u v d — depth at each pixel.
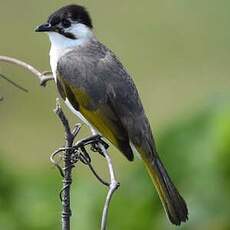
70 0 24.28
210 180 13.30
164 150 13.60
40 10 24.22
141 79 22.23
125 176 13.68
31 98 21.55
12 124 21.09
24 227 13.15
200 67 22.62
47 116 21.22
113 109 12.05
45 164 18.61
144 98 21.44
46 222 13.17
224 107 13.77
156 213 13.16
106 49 12.59
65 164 10.00
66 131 10.06
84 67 12.27
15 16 24.11
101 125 12.08
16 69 22.28
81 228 13.00
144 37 23.53
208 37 23.53
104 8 24.06
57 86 12.49
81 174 18.31
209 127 13.58
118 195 13.24
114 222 13.09
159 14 24.02
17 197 13.38
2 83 21.62
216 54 23.09
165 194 11.28
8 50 23.28
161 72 22.45
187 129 13.62
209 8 24.02
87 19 12.70
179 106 21.17
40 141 20.53
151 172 11.61
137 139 11.92
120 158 19.03
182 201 11.17
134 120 12.03
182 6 24.12
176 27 23.75
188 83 21.95
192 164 13.42
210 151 13.36
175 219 11.09
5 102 21.50
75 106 12.30
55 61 12.57
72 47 12.57
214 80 22.12
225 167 13.25
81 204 13.09
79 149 10.97
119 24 23.83
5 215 13.22
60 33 12.61
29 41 23.41
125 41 23.48
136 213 13.12
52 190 13.40
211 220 13.18
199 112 13.83
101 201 13.12
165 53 23.09
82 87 12.19
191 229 13.20
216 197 13.23
